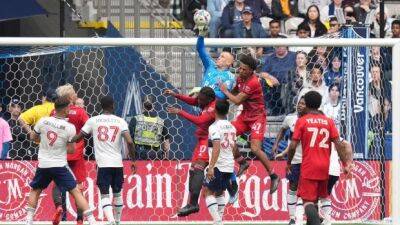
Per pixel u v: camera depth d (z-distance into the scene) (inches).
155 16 2068.2
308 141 1195.9
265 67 1606.8
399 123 1344.7
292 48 1604.3
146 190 1508.4
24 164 1499.8
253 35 2043.6
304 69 1587.1
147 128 1542.8
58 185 1246.9
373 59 1568.7
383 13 1827.0
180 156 1585.9
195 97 1338.6
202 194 1396.4
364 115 1544.0
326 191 1214.3
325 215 1291.8
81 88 1630.2
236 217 1504.7
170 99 1611.7
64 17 1936.5
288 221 1504.7
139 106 1624.0
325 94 1555.1
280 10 2106.3
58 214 1293.1
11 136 1492.4
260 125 1294.3
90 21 2003.0
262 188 1508.4
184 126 1592.0
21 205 1494.8
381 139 1541.6
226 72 1339.8
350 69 1549.0
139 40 1417.3
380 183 1524.4
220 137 1243.8
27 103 1627.7
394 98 1354.6
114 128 1282.0
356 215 1518.2
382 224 1493.6
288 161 1218.6
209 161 1267.2
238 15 2053.4
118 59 1627.7
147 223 1483.8
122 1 1994.3
